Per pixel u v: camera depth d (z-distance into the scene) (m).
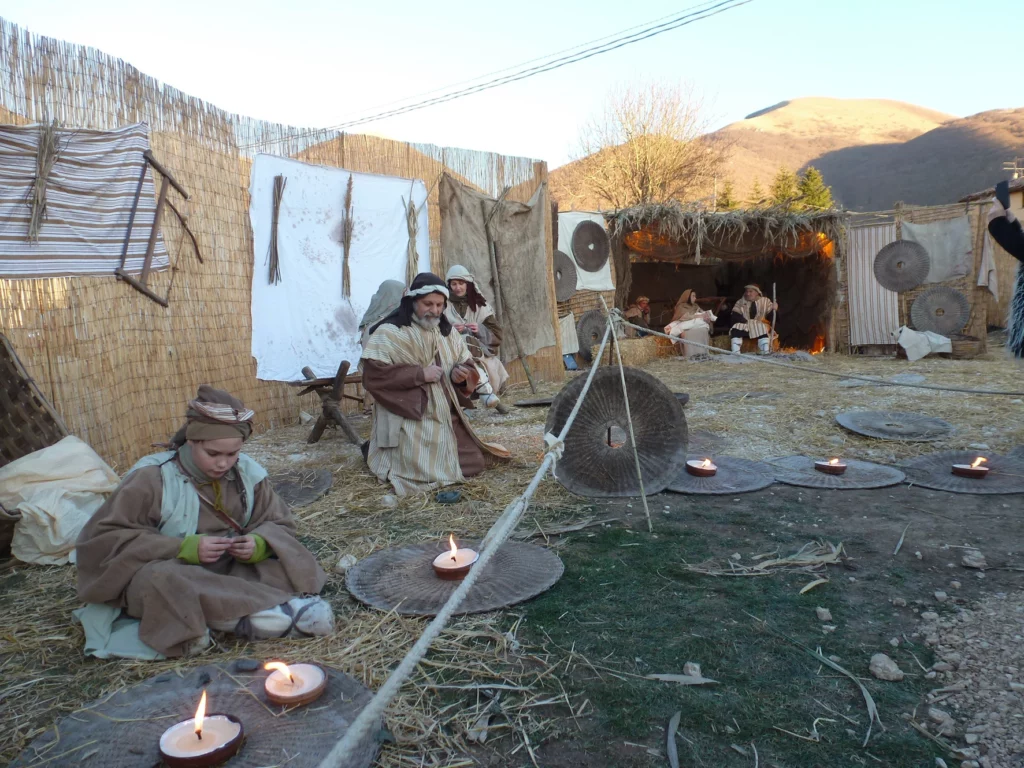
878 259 14.94
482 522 4.28
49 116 5.32
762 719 2.30
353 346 8.34
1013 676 2.47
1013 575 3.38
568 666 2.62
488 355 7.67
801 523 4.16
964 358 14.02
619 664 2.63
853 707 2.36
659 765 2.09
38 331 5.09
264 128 7.57
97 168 5.54
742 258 16.22
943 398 8.09
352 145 8.37
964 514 4.27
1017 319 4.93
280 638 2.81
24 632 2.95
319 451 6.37
